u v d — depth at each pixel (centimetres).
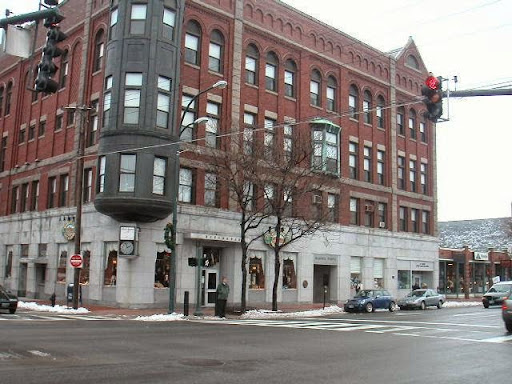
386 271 4188
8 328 1700
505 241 7194
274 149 2856
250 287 3284
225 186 2891
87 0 3306
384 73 4388
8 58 4131
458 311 3212
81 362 1078
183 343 1436
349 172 3994
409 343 1516
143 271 2812
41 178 3506
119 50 2828
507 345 1489
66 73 3444
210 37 3234
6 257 3800
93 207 2981
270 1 3581
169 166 2869
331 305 3541
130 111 2800
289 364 1122
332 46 3966
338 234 3825
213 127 3161
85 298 2978
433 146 4828
